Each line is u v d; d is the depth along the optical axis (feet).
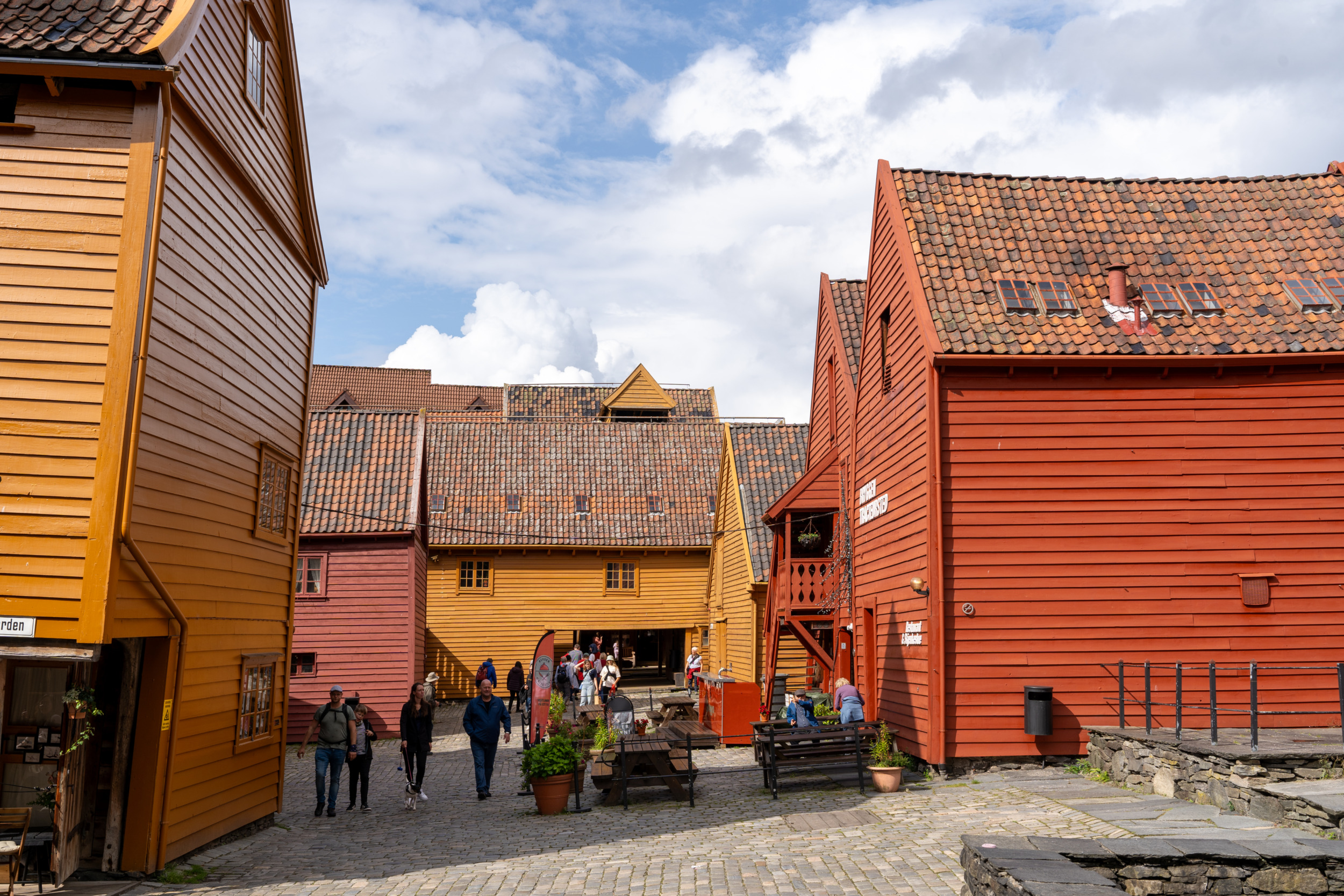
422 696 47.83
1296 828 30.04
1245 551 47.01
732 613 103.40
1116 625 46.65
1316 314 48.80
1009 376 47.93
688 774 45.39
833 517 74.79
